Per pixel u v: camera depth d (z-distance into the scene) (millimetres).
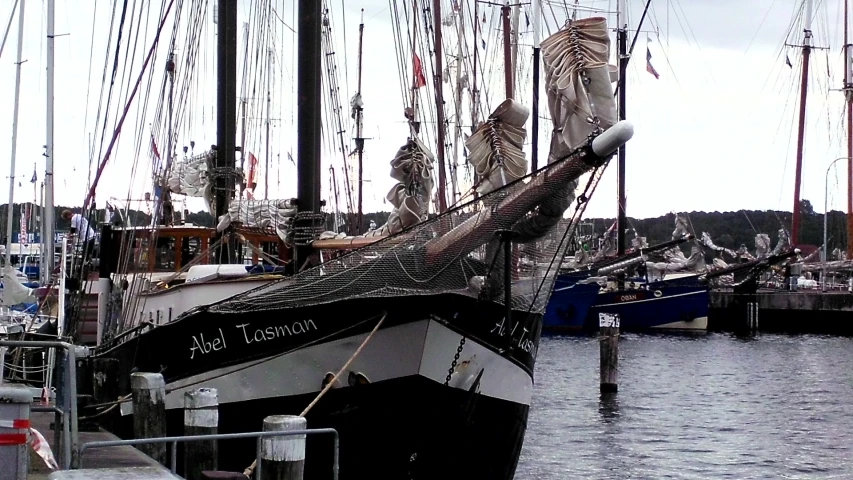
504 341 15773
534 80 54781
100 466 14297
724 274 69688
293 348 15594
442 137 23750
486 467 16203
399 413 15273
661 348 57312
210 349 16062
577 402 36094
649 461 26172
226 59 23359
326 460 15570
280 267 19031
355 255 15242
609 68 14086
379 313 15164
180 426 16328
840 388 40625
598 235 91562
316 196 18188
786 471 25359
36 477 13289
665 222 126625
